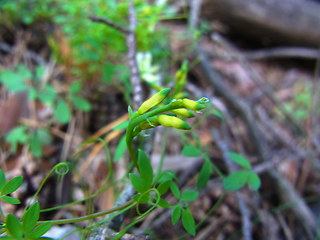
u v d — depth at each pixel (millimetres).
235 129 255
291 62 397
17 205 167
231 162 221
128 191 136
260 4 350
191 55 288
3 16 254
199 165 225
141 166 98
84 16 223
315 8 365
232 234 200
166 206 105
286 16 357
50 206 177
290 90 354
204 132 256
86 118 227
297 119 287
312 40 372
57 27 261
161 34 261
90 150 212
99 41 220
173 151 232
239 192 205
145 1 312
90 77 240
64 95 233
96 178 196
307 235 208
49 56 264
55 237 141
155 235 178
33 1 255
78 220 107
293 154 250
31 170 192
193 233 108
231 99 270
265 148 242
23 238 89
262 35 379
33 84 227
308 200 237
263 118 292
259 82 293
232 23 369
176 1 331
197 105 79
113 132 204
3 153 198
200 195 209
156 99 86
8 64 248
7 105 213
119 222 127
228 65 344
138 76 171
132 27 192
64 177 188
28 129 211
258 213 212
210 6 346
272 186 225
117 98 243
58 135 215
